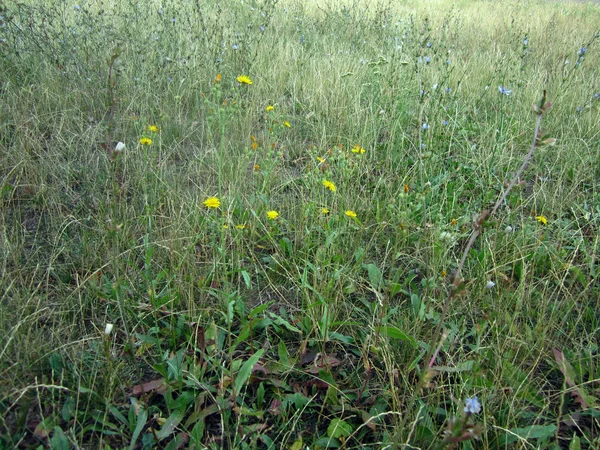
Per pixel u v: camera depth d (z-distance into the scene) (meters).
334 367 2.13
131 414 1.79
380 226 2.91
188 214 2.77
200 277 2.42
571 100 4.84
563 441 1.92
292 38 6.50
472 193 3.39
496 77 5.39
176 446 1.73
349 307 2.44
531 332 2.26
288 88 4.89
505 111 4.35
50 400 1.82
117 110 3.96
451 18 9.03
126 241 2.58
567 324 2.41
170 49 5.00
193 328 2.15
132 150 3.40
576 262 2.88
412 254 2.81
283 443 1.83
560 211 3.15
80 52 4.65
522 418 1.94
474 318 2.41
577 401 2.01
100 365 1.96
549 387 2.14
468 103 4.70
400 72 4.56
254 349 2.14
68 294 2.30
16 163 3.10
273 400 1.93
